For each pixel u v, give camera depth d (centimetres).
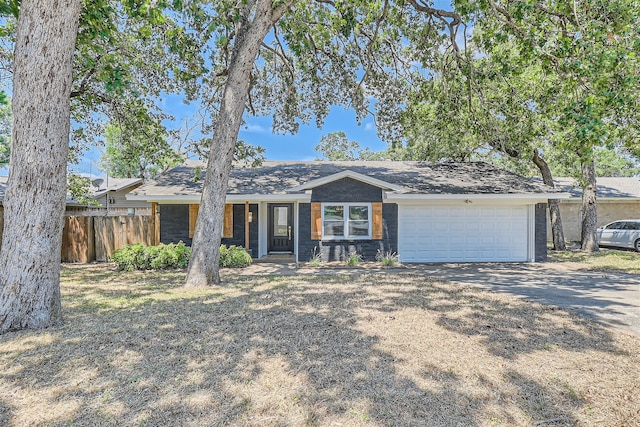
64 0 478
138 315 539
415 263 1243
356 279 884
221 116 836
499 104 1073
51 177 479
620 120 746
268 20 854
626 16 645
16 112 469
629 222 1605
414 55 1112
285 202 1499
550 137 1280
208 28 855
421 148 1709
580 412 294
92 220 1345
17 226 470
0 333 451
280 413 287
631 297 693
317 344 421
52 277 491
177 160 1291
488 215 1291
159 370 353
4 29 712
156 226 1358
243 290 734
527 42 760
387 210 1277
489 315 548
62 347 407
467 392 320
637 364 379
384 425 273
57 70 475
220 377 341
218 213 823
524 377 348
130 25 930
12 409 286
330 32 1108
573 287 798
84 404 294
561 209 1995
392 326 488
